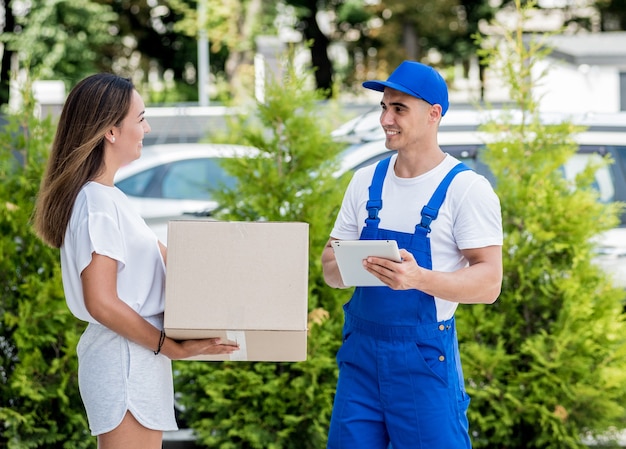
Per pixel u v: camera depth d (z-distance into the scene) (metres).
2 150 6.38
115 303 3.65
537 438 6.32
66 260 3.79
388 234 4.19
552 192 6.40
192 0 38.50
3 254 6.19
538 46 6.54
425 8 38.22
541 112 8.66
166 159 10.67
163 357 3.85
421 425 4.14
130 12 39.81
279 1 37.66
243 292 3.70
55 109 7.16
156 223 9.49
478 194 4.10
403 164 4.23
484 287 4.02
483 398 6.33
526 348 6.24
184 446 6.71
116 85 3.83
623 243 8.02
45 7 32.84
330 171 6.49
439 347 4.15
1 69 35.06
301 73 6.56
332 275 4.45
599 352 6.42
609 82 21.61
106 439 3.76
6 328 6.26
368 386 4.24
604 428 6.32
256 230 3.72
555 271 6.43
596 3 41.19
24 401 6.23
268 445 6.22
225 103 6.82
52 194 3.78
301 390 6.28
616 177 8.35
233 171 6.50
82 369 3.81
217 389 6.30
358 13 38.81
